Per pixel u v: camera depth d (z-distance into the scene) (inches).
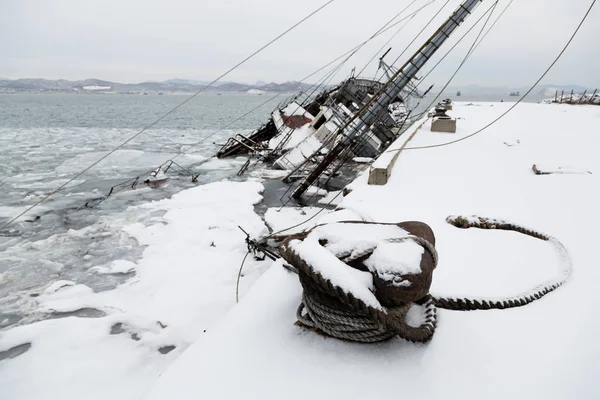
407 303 89.0
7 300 246.1
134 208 446.9
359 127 473.7
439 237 170.1
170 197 507.2
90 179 615.2
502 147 437.7
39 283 269.0
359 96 925.2
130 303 237.1
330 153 475.5
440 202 234.4
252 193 505.0
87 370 178.5
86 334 205.9
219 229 365.7
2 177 620.1
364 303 78.3
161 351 193.2
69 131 1402.6
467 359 85.9
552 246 153.5
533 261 139.4
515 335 94.4
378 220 203.5
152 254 310.8
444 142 482.0
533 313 104.1
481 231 176.6
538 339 92.7
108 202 478.0
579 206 214.5
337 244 92.2
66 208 451.5
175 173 672.4
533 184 269.0
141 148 980.6
